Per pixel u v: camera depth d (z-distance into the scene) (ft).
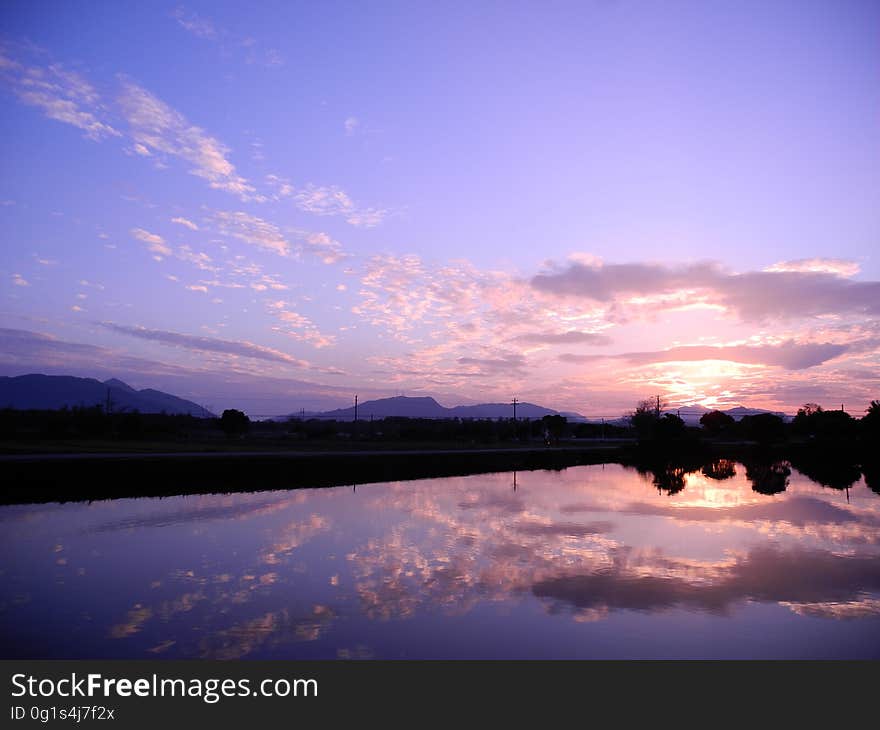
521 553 52.08
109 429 202.69
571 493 97.50
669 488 106.11
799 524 67.67
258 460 126.21
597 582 43.06
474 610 37.04
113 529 62.75
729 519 71.00
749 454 217.36
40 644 31.86
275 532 61.26
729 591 41.01
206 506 79.30
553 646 31.68
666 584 42.65
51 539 57.67
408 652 30.94
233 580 43.57
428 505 81.56
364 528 63.72
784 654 30.83
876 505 84.23
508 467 156.35
